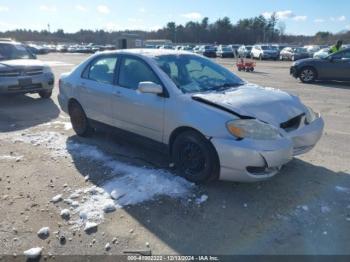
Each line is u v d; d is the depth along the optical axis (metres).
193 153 4.03
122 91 4.82
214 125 3.71
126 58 4.94
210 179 3.94
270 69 22.94
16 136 6.09
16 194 3.91
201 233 3.19
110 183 4.13
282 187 4.04
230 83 4.76
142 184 4.07
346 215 3.46
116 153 5.13
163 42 73.44
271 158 3.56
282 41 102.00
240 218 3.42
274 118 3.79
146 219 3.40
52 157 5.02
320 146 5.48
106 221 3.37
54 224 3.33
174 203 3.68
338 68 13.39
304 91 11.59
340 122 7.07
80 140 5.80
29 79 8.95
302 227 3.27
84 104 5.63
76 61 29.03
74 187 4.06
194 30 108.81
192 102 3.98
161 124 4.31
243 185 4.07
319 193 3.89
